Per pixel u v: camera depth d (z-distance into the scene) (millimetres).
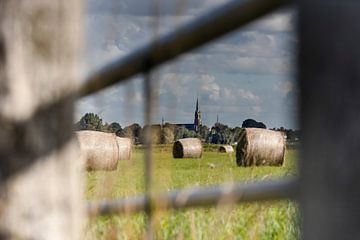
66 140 2393
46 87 2355
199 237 5453
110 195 4199
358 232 1205
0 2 2334
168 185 3510
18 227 2342
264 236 5992
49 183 2367
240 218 5992
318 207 1268
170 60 2840
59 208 2377
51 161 2367
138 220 4703
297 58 1308
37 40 2340
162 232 5141
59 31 2361
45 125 2359
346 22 1211
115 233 4395
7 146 2328
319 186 1266
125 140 14188
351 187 1213
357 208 1204
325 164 1248
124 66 3137
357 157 1204
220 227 5691
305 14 1285
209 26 2357
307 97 1281
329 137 1242
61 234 2379
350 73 1211
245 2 2039
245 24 2154
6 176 2342
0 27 2330
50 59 2357
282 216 6141
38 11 2338
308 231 1295
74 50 2396
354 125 1206
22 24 2324
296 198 1346
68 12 2379
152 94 3027
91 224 4566
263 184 3395
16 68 2328
